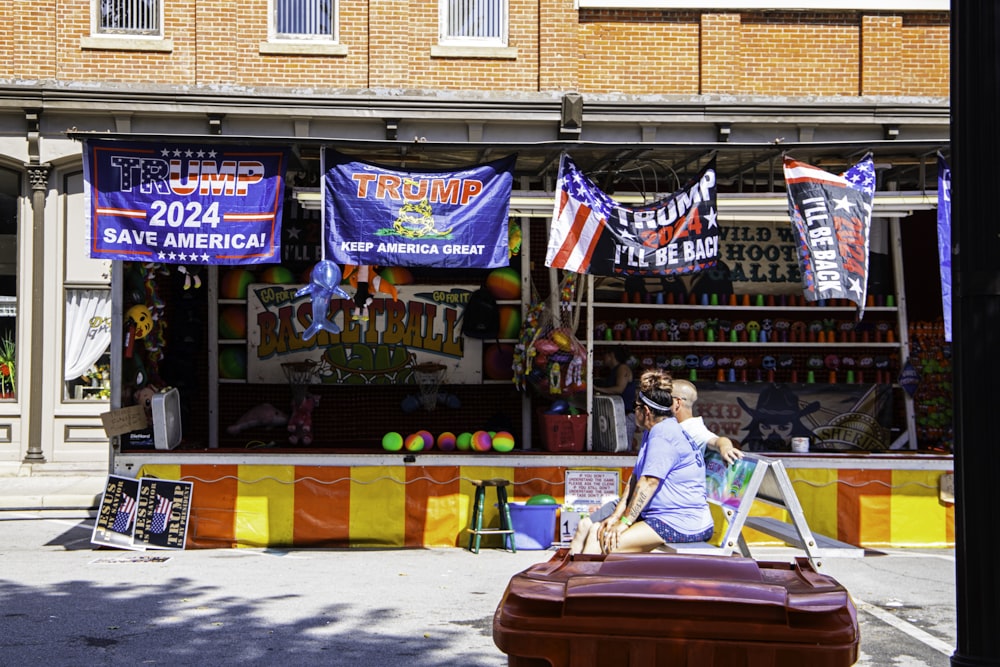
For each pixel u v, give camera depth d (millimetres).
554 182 12344
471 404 14148
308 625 7547
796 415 14047
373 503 10742
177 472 10602
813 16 16078
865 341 14086
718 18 15953
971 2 4086
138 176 9773
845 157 11539
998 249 3998
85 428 15484
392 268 13828
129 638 7148
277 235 9836
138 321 10875
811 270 9906
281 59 15664
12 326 15578
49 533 11852
